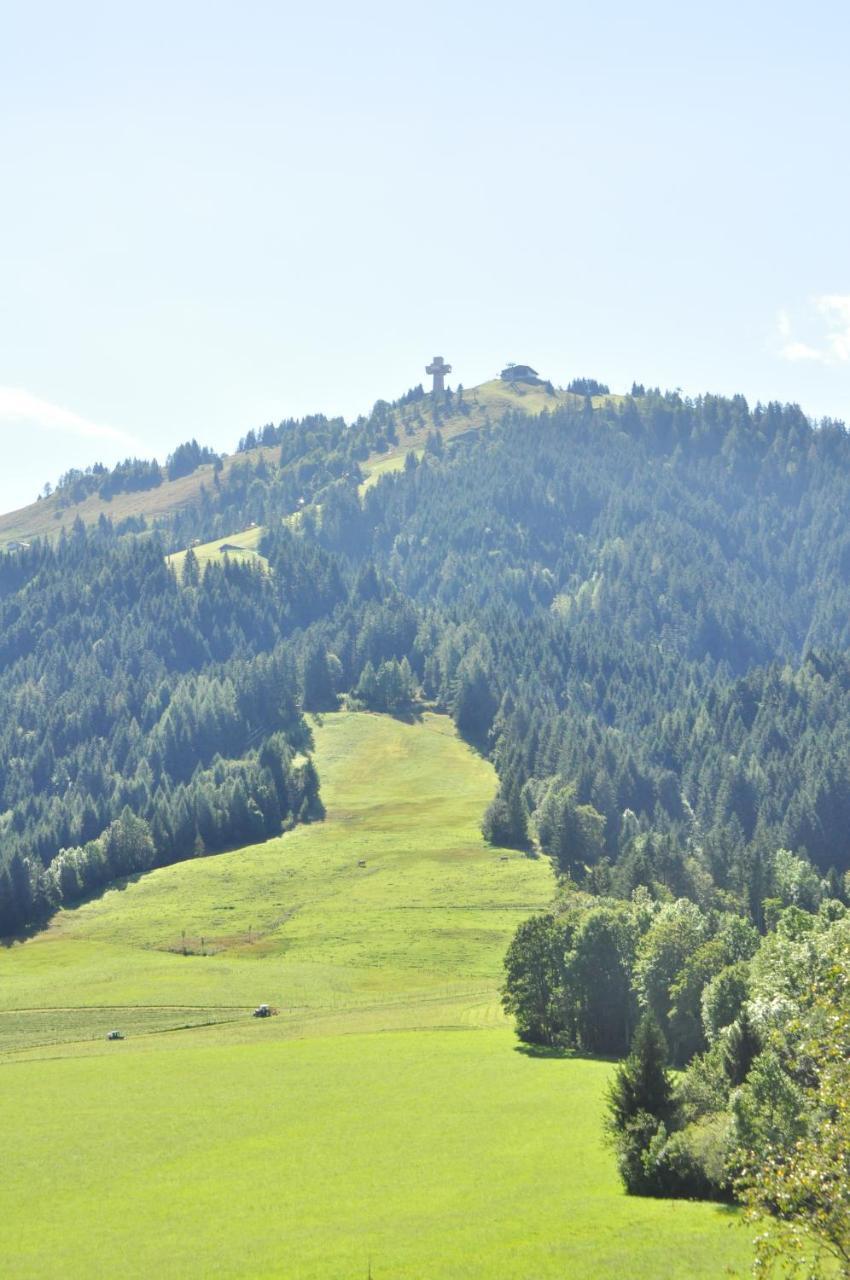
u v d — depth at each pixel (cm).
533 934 12525
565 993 12100
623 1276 5650
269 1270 6128
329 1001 14612
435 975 15700
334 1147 8600
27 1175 8150
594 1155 8094
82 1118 9644
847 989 4362
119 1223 7112
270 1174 8012
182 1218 7162
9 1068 11688
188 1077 11012
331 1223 6881
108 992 15462
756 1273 3897
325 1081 10662
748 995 9375
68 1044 12838
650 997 11238
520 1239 6319
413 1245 6341
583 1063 11188
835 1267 5125
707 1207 6769
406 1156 8300
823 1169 3853
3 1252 6650
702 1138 7075
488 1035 12675
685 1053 10862
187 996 14988
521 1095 9906
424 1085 10400
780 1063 6769
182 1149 8694
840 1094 4038
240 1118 9506
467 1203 7125
